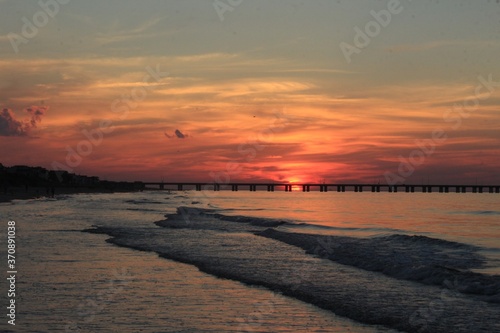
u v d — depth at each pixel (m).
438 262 17.00
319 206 71.31
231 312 10.40
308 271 14.95
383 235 26.77
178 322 9.65
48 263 15.80
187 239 23.47
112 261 16.38
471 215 49.56
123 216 40.50
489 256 18.50
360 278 13.86
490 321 9.55
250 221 36.12
